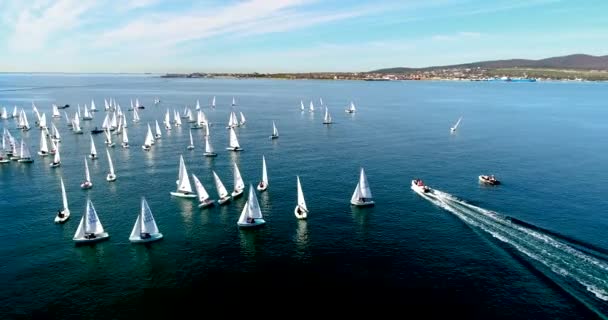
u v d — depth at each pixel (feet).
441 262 270.46
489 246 289.12
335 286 247.50
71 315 224.53
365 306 228.84
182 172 396.98
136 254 288.10
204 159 546.67
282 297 238.07
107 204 380.17
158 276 260.83
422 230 317.83
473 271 258.57
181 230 324.60
